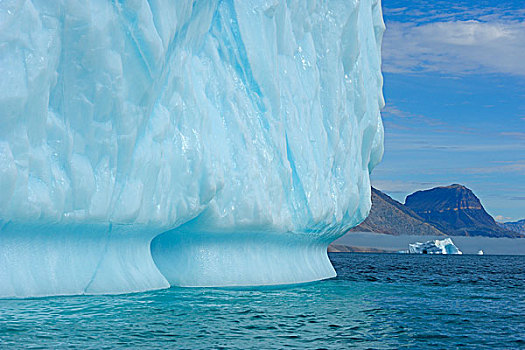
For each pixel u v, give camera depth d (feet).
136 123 37.68
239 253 50.11
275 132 50.44
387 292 57.36
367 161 69.56
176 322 31.94
